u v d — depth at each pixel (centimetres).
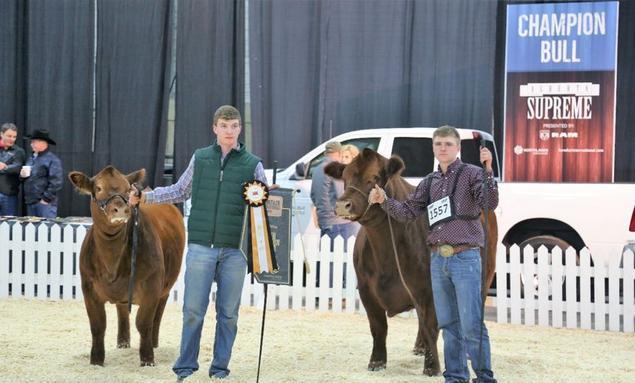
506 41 1294
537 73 1287
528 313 1015
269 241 648
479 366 610
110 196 655
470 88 1366
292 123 1414
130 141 1456
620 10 1331
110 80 1459
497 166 1278
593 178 1277
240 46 1427
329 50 1395
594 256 1097
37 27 1474
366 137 1225
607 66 1270
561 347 866
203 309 657
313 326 952
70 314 1003
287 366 740
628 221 1086
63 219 1182
